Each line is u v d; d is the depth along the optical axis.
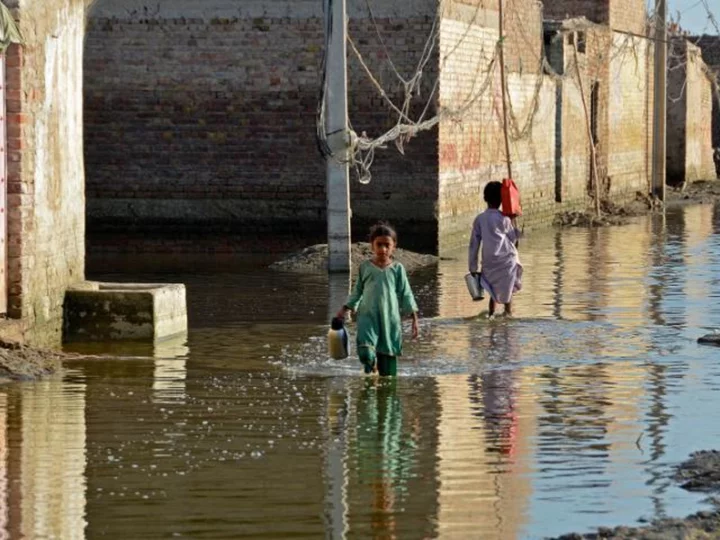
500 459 12.16
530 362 17.00
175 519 10.45
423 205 30.80
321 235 31.50
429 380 15.84
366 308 16.12
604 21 47.38
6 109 16.88
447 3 31.00
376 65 30.77
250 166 31.67
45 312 17.91
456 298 23.34
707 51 69.88
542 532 10.13
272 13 31.25
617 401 14.60
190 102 31.69
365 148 29.12
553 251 31.89
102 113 31.88
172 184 31.88
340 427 13.41
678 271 27.53
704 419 13.71
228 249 31.75
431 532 10.16
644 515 10.50
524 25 37.75
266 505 10.80
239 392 15.09
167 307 19.02
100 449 12.52
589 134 41.31
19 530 10.20
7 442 12.76
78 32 19.48
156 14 31.55
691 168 59.53
